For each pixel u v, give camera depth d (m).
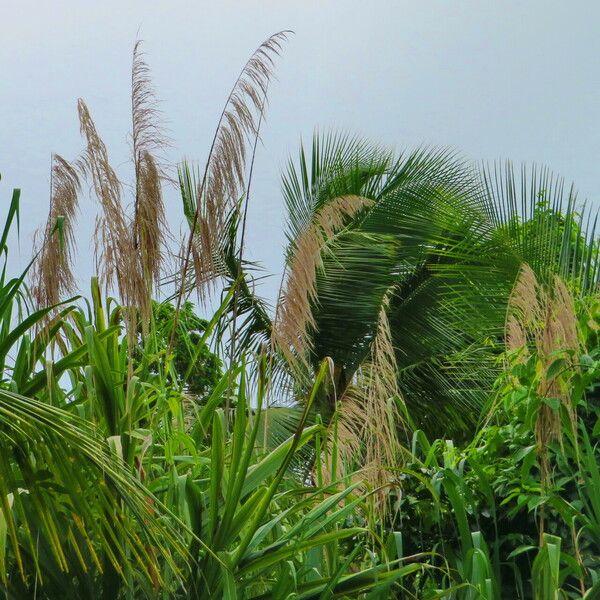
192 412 16.05
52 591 11.20
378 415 13.80
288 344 13.71
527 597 15.00
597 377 14.85
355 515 15.15
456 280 35.94
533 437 15.28
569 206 24.48
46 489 10.40
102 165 13.24
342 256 36.16
